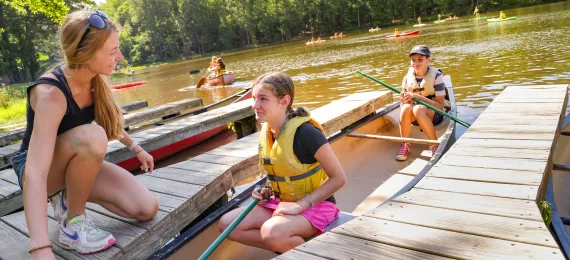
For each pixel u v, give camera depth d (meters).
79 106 1.76
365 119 4.34
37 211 1.43
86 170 1.69
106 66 1.69
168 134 4.56
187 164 3.04
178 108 6.59
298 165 1.92
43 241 1.40
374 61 13.24
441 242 1.57
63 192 1.89
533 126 2.91
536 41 12.33
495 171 2.19
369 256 1.54
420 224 1.72
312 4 55.31
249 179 4.11
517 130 2.86
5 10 35.72
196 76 18.73
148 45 59.44
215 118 5.09
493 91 6.60
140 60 58.50
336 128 3.82
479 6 47.38
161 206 2.25
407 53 14.39
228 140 5.88
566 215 2.62
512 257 1.41
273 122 1.96
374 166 3.78
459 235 1.60
